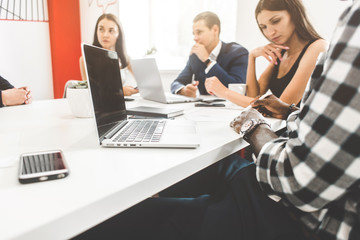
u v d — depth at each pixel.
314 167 0.45
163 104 1.51
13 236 0.30
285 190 0.51
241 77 1.88
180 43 2.43
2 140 0.73
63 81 3.50
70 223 0.36
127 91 2.02
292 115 0.70
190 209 0.68
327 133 0.43
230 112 1.25
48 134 0.80
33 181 0.44
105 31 3.10
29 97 1.52
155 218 0.71
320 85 0.46
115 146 0.67
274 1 1.60
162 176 0.51
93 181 0.46
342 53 0.43
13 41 3.12
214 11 2.00
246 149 1.65
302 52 1.52
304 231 0.57
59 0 3.31
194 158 0.60
